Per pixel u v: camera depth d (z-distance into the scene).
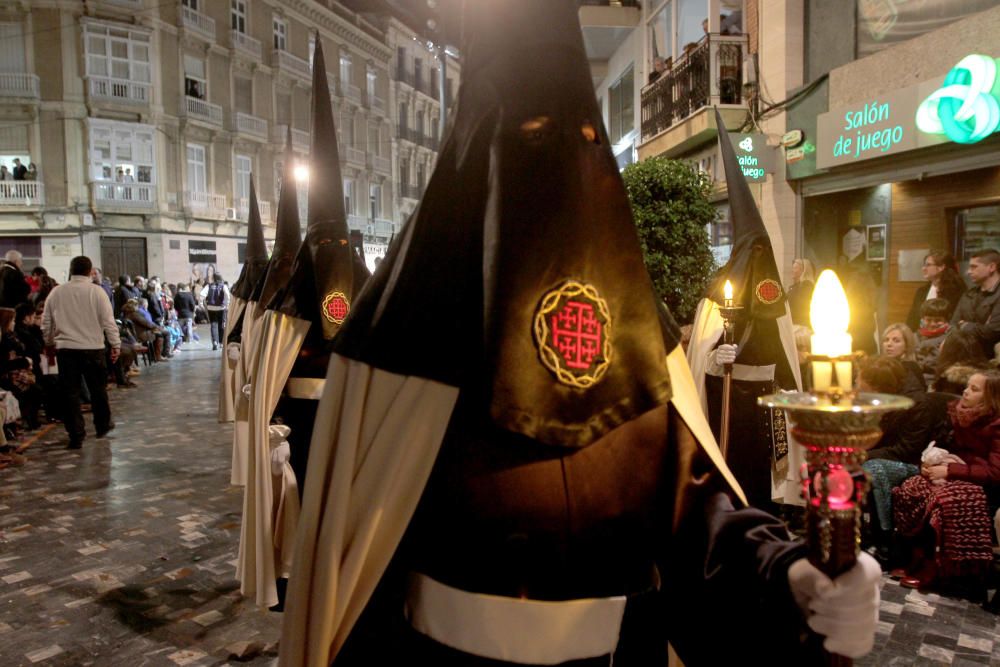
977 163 7.14
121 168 28.75
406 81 47.22
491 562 1.50
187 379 14.84
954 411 4.49
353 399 1.58
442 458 1.54
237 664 3.54
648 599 1.73
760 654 1.35
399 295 1.56
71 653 3.66
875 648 3.62
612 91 17.48
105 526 5.66
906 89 7.68
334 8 39.56
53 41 27.30
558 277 1.41
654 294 1.66
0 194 27.14
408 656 1.65
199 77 31.31
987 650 3.59
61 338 8.44
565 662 1.54
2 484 6.91
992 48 6.88
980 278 5.82
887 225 8.66
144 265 29.61
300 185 36.34
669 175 7.75
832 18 9.16
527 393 1.39
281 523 3.66
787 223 9.83
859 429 1.04
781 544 1.33
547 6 1.53
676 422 1.62
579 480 1.49
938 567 4.20
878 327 8.80
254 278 8.30
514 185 1.45
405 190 47.88
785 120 9.77
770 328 4.64
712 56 10.77
